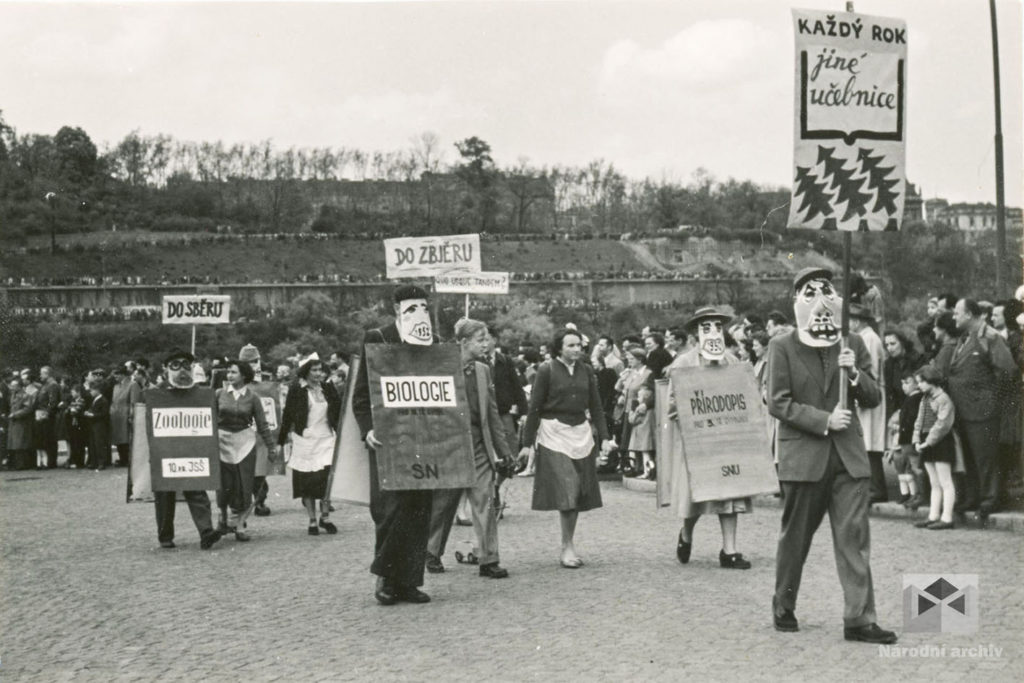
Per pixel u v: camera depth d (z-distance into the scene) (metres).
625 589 9.62
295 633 8.43
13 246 109.19
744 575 10.09
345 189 133.62
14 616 9.50
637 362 18.17
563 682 6.78
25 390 28.41
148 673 7.37
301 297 99.44
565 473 10.73
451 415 9.37
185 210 128.12
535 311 102.94
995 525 12.04
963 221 73.06
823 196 7.63
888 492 14.81
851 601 7.53
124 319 102.12
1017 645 7.37
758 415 10.65
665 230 128.12
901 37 7.71
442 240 17.36
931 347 14.53
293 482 14.07
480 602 9.37
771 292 116.88
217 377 18.70
